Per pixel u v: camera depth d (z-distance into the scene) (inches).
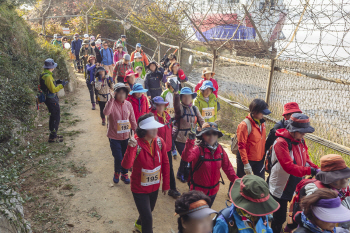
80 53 502.6
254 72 280.8
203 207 73.0
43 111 323.6
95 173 213.2
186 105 191.8
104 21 787.4
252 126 157.5
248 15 226.5
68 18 884.6
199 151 129.6
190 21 335.9
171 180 189.2
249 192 86.0
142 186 131.5
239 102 307.4
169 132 188.1
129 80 281.7
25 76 269.1
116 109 190.2
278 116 247.4
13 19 314.8
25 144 225.8
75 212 165.6
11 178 127.9
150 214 133.5
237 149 167.9
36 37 423.2
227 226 87.4
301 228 87.1
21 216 134.1
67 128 299.9
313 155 214.4
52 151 235.5
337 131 201.5
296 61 219.5
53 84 239.8
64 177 201.9
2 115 190.1
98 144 265.7
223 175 233.3
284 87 239.1
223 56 328.8
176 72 318.0
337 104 201.2
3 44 274.4
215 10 289.7
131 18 552.1
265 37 246.1
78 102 400.2
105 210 170.4
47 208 166.2
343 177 105.6
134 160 130.5
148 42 764.6
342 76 193.2
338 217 78.6
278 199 138.3
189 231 73.5
